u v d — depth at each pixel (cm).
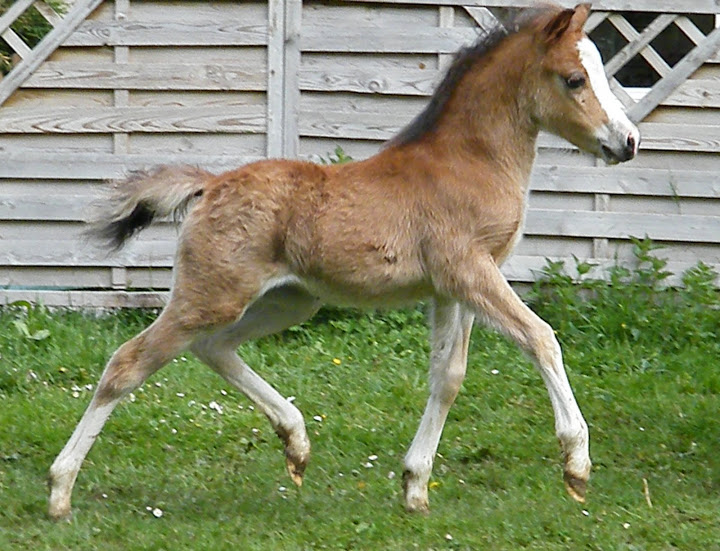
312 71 1271
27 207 1270
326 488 898
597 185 1280
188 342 809
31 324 1193
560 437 786
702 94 1269
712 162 1282
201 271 801
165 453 966
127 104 1267
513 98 825
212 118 1271
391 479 922
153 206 830
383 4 1267
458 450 989
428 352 1202
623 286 1268
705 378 1148
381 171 816
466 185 808
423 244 809
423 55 1270
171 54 1263
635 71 1440
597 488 904
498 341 1224
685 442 1013
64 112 1266
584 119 819
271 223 802
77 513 815
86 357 1147
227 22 1259
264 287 811
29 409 1023
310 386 1123
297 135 1276
